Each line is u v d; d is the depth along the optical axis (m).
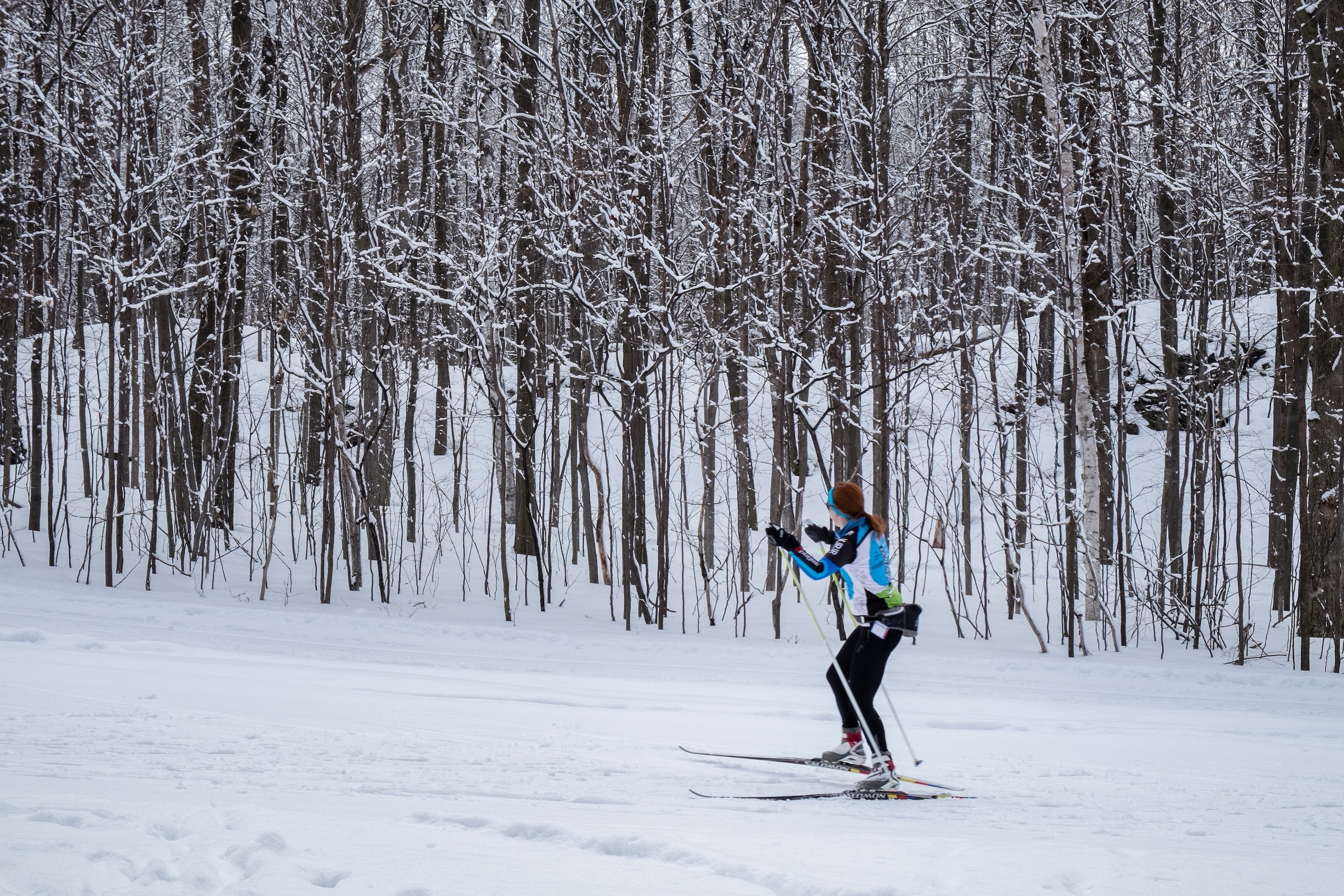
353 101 17.62
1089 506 15.66
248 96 18.66
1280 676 12.68
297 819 3.58
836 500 6.09
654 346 15.88
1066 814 5.14
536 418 18.33
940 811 5.11
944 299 18.94
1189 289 18.64
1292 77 15.55
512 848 3.34
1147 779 6.45
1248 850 4.16
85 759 4.98
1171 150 18.39
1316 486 15.23
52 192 18.80
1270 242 17.61
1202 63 19.47
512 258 16.83
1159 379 18.34
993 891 3.04
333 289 16.84
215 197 19.11
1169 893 3.11
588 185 15.89
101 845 3.05
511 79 17.94
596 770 5.75
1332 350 15.11
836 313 17.83
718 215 17.92
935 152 18.77
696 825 4.16
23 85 17.05
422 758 5.75
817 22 16.52
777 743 7.17
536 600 17.27
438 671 10.55
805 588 18.83
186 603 14.42
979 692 11.02
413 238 17.80
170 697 7.33
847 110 17.23
